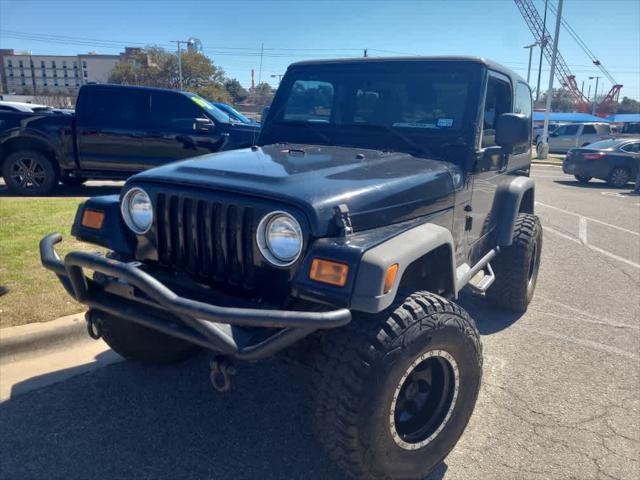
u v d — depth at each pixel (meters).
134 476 2.65
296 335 2.18
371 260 2.20
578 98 61.75
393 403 2.36
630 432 3.16
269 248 2.37
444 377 2.64
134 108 9.42
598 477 2.77
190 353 3.74
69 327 3.87
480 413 3.31
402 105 3.55
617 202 12.71
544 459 2.90
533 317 4.93
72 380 3.46
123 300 2.59
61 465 2.71
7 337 3.64
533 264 5.11
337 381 2.27
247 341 2.23
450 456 2.91
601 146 16.55
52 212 7.37
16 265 4.93
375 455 2.37
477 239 3.84
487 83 3.46
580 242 8.16
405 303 2.46
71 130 9.33
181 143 9.48
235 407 3.26
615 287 5.93
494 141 3.86
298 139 3.86
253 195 2.42
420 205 2.81
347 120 3.73
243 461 2.79
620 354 4.19
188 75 61.78
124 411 3.17
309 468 2.76
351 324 2.35
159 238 2.74
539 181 17.39
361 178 2.67
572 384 3.70
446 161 3.35
